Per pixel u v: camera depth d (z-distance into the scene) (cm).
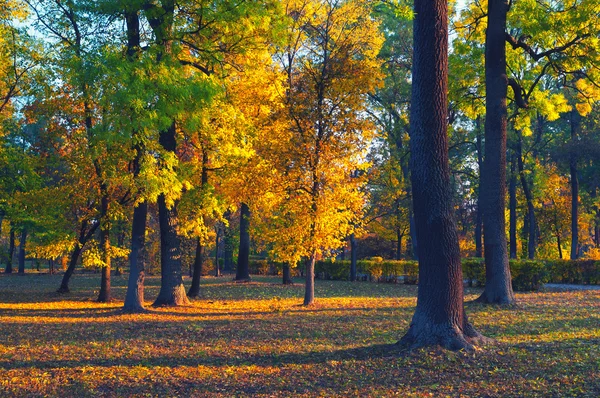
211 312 1552
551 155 3684
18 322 1319
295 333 1131
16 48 1803
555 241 4625
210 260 4297
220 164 1788
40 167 2102
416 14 885
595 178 3909
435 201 854
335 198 1609
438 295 844
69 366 827
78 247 2155
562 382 666
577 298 1830
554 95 1992
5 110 2020
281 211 1698
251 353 919
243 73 1744
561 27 1655
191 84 1321
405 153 3212
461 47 2003
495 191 1633
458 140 3472
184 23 1527
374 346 900
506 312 1415
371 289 2628
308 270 1769
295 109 1580
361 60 1702
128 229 2622
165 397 665
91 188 1991
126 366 827
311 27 1825
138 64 1294
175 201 1759
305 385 699
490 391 643
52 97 1867
